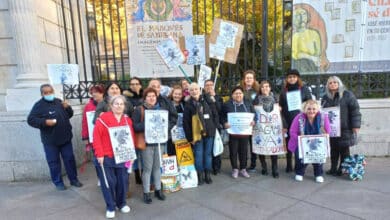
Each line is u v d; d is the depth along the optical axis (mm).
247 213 3389
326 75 5320
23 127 4605
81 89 5512
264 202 3656
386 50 5145
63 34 6012
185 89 4707
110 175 3373
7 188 4438
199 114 4051
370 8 5062
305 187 4086
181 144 4281
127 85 5664
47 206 3775
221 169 4977
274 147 4438
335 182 4227
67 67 4465
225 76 6141
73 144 5176
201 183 4312
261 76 5383
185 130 4152
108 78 5715
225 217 3314
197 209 3535
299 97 4500
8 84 5020
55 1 5730
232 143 4484
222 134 4820
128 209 3518
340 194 3805
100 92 4129
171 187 4094
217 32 5078
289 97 4535
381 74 5297
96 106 4094
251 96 4691
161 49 4855
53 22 5613
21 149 4660
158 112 3666
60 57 5855
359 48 5180
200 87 4555
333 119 4215
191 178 4258
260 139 4512
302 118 4270
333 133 4227
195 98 4125
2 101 5035
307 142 4180
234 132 4426
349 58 5223
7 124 4602
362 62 5219
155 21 5477
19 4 4711
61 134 4168
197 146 4219
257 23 7176
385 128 5270
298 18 5215
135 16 5473
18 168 4699
